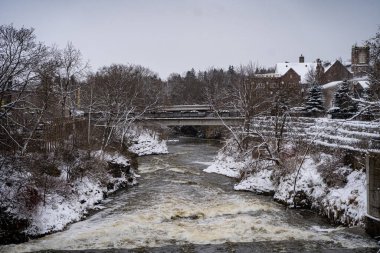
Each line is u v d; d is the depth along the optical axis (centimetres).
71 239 1912
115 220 2209
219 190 3041
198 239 1903
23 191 2122
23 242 1923
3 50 2562
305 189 2575
